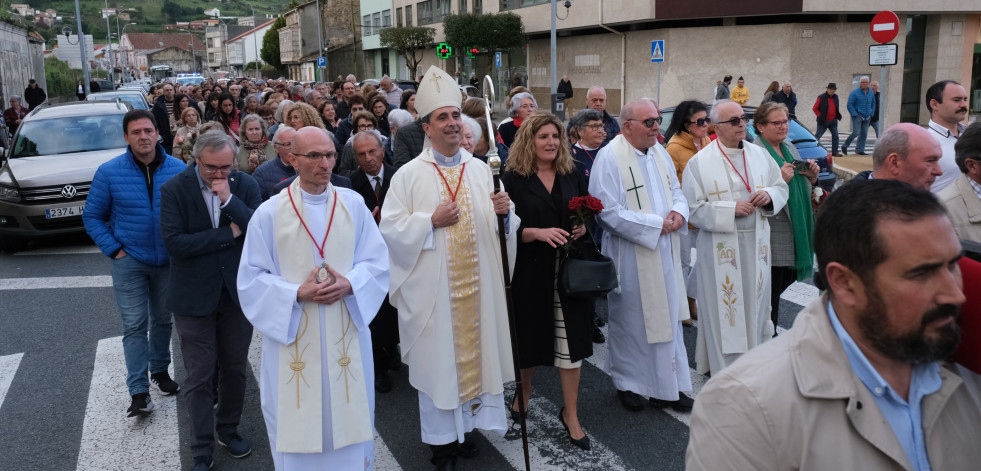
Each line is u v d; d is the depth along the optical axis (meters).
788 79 25.25
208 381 4.01
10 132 22.97
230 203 3.90
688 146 6.12
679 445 4.27
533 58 36.75
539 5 34.16
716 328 4.89
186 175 4.00
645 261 4.55
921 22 25.45
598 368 5.48
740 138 4.85
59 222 9.42
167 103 21.78
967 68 25.59
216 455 4.28
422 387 4.02
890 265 1.47
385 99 10.52
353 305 3.33
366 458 3.46
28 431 4.63
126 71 101.94
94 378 5.46
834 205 1.58
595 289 4.04
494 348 4.11
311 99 13.60
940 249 1.45
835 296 1.61
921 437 1.59
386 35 43.34
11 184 9.34
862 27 24.95
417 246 3.95
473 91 26.62
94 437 4.54
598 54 31.42
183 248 3.85
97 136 10.60
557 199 4.25
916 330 1.48
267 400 3.39
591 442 4.33
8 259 9.23
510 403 5.01
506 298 4.13
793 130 9.60
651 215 4.48
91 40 53.91
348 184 5.00
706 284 4.91
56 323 6.72
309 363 3.28
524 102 7.53
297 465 3.32
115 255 4.74
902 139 3.56
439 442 3.98
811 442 1.55
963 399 1.64
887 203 1.49
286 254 3.32
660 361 4.61
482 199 4.11
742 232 4.79
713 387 1.66
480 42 34.19
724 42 26.19
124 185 4.73
